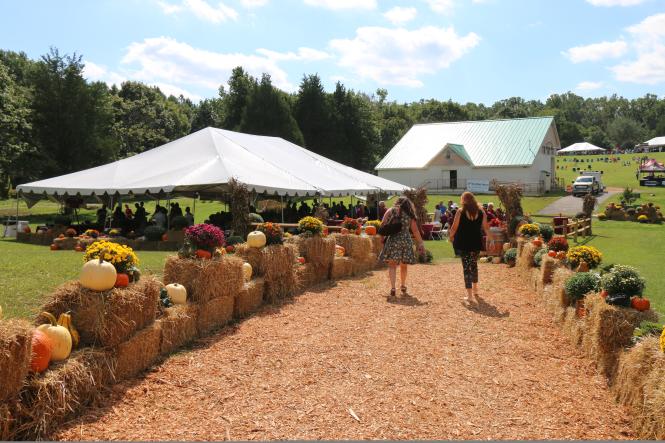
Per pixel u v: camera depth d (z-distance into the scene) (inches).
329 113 2439.7
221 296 225.1
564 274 233.0
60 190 608.4
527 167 1813.5
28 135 1352.1
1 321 117.2
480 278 381.4
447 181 1904.5
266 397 147.7
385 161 2003.0
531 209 1338.6
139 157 677.9
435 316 248.5
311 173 717.3
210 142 658.8
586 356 189.0
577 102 6815.9
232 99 2465.6
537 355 191.8
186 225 560.1
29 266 366.3
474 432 128.1
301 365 175.3
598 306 170.1
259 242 275.3
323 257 339.6
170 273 216.7
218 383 158.1
